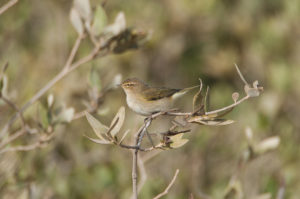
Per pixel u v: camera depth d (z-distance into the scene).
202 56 16.53
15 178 10.62
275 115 13.55
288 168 12.61
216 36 16.69
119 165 12.51
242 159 9.59
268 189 11.66
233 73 16.17
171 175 12.92
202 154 13.51
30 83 13.84
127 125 13.20
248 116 14.80
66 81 13.73
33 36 15.48
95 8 9.91
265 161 12.52
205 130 13.71
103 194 12.27
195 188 12.14
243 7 17.08
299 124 14.38
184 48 16.31
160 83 16.27
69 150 12.66
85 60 9.65
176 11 16.02
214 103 16.03
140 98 9.70
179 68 16.53
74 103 13.53
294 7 15.95
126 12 15.75
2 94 9.05
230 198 9.70
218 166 13.67
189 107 16.28
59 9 15.65
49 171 11.48
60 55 14.96
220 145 14.15
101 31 9.41
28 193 10.70
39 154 11.41
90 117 6.30
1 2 13.70
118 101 14.73
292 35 15.94
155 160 12.97
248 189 11.84
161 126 14.34
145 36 9.73
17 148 9.23
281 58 15.80
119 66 15.22
